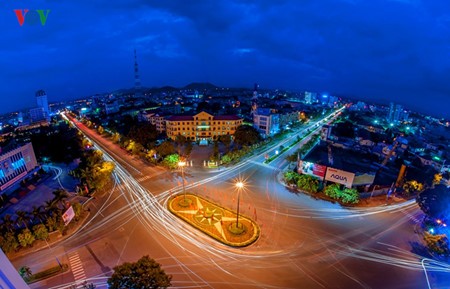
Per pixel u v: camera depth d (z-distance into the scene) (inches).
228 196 2893.7
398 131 7647.6
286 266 1854.1
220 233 2192.4
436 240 1972.2
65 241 2116.1
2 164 2878.9
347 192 2746.1
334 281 1731.1
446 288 1702.8
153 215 2507.4
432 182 3275.1
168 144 3966.5
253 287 1674.5
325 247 2058.3
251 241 2087.8
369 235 2219.5
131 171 3678.6
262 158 4279.0
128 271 1369.3
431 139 6766.7
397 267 1868.8
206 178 3415.4
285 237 2169.0
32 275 1734.7
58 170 3806.6
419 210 2625.5
